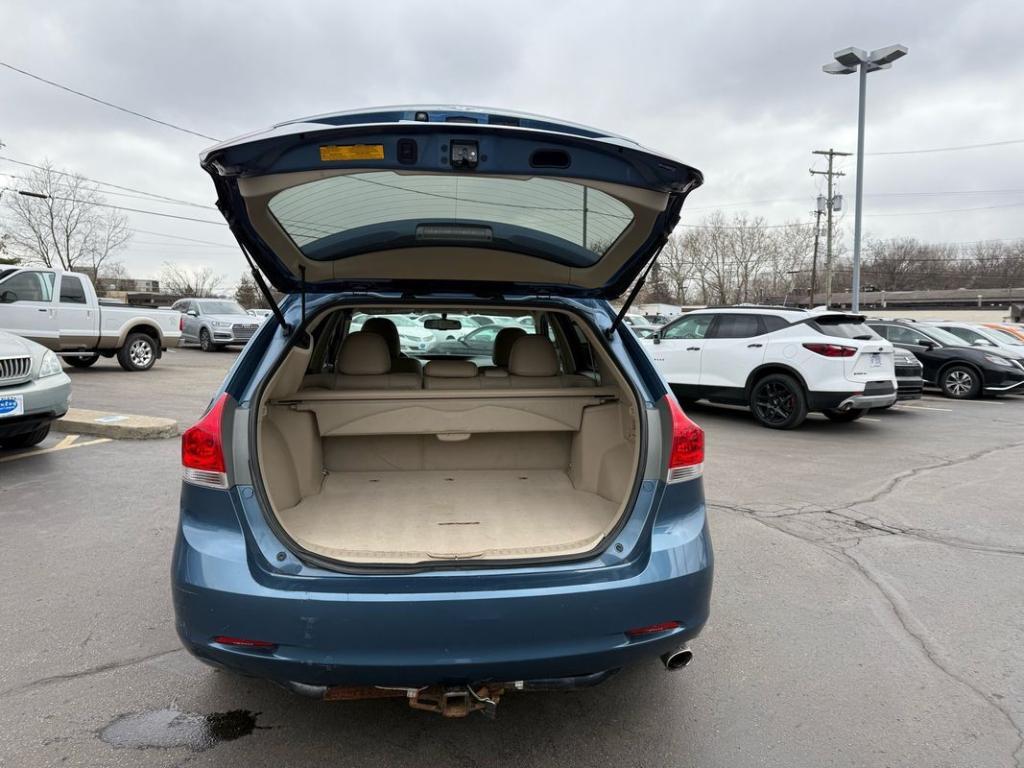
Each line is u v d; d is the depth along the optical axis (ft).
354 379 10.51
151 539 13.74
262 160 6.07
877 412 35.99
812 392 27.40
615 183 6.57
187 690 8.55
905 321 48.01
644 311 164.45
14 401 18.20
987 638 10.40
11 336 19.57
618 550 7.06
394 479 10.56
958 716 8.37
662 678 9.16
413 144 5.99
